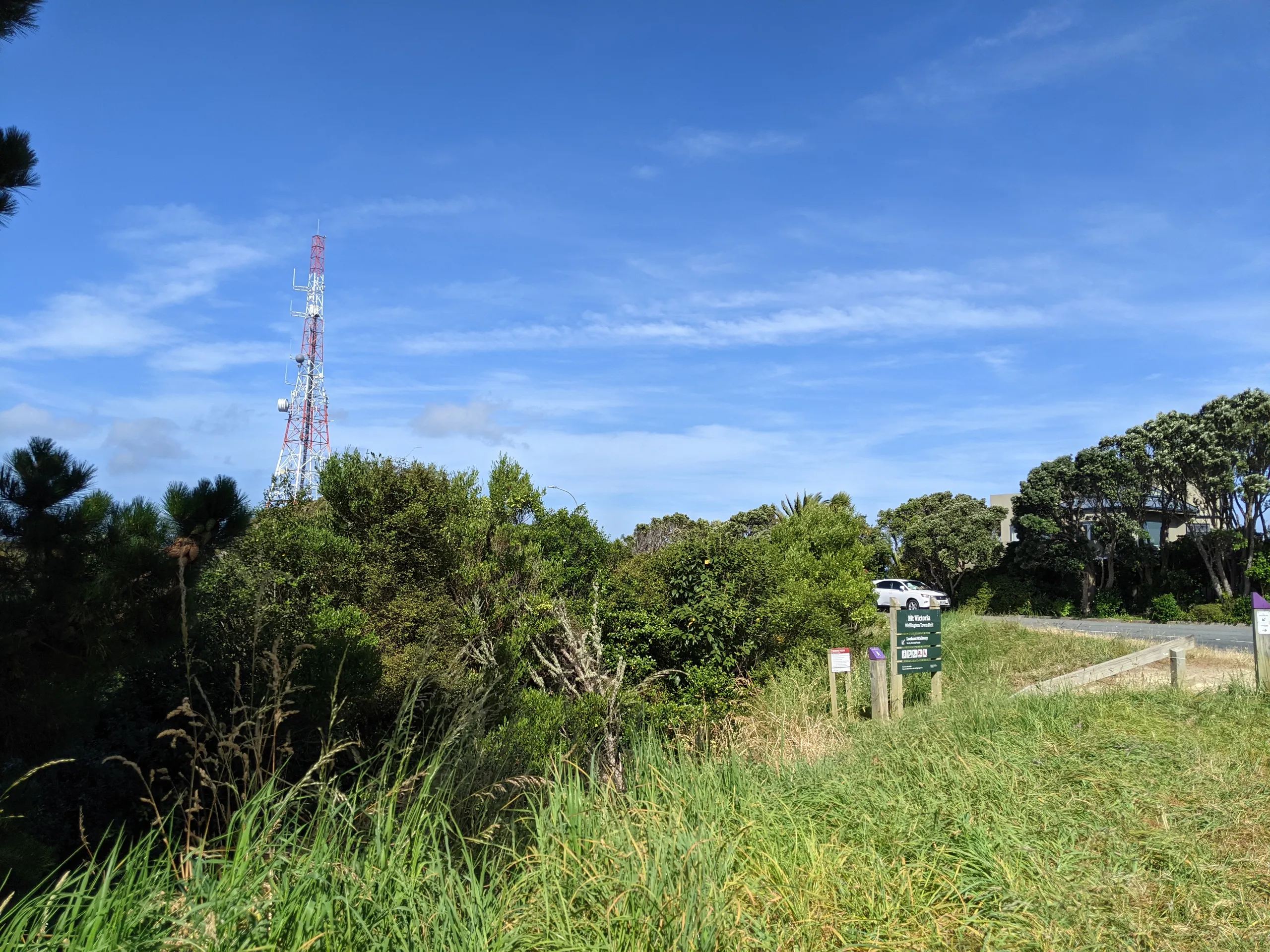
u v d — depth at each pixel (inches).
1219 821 217.6
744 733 382.3
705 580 436.5
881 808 218.5
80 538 214.2
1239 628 1120.2
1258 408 1441.9
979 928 161.9
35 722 215.5
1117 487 1539.1
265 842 136.2
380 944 124.0
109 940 109.9
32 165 222.2
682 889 149.2
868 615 666.2
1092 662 613.3
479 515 369.7
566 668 358.9
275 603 312.2
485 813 189.9
